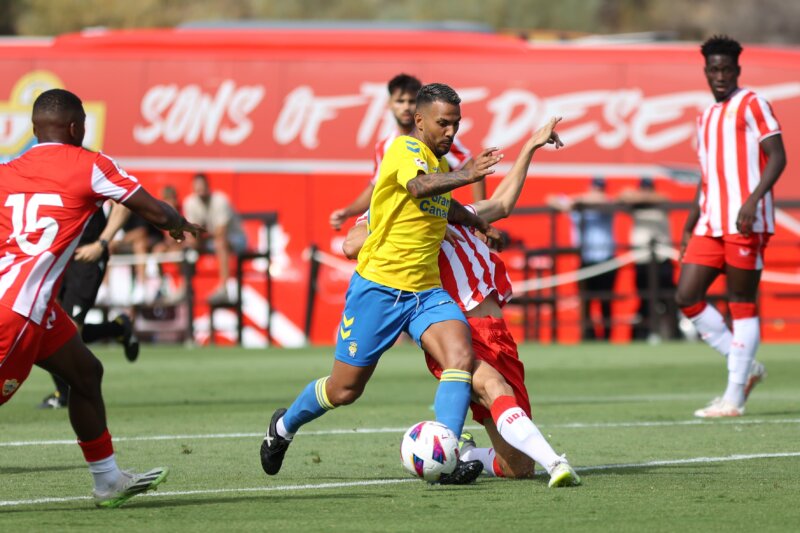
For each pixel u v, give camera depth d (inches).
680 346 2896.2
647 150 3287.4
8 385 773.3
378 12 7111.2
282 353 2746.1
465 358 896.9
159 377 2103.8
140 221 3122.5
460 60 3326.8
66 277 1544.0
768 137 1400.1
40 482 944.3
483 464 956.0
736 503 827.4
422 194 862.5
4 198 783.7
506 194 1003.3
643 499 844.0
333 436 1254.3
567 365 2335.1
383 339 911.7
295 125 3346.5
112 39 3358.8
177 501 848.9
